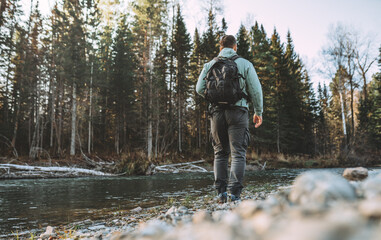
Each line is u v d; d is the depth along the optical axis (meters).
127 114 25.30
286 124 26.17
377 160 21.31
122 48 26.52
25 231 2.59
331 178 0.51
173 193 5.27
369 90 35.16
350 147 22.09
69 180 9.02
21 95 20.34
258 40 28.00
